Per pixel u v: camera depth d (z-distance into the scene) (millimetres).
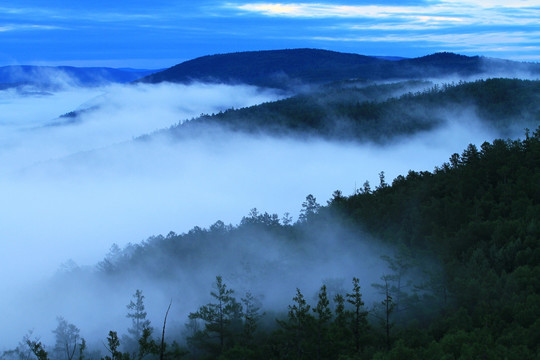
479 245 69625
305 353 47750
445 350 39375
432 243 74625
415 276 62062
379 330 52844
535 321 42812
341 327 48875
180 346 67375
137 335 70312
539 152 100500
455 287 54375
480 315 48625
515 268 60438
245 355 49125
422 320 54031
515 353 36000
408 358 38312
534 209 77250
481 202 85438
